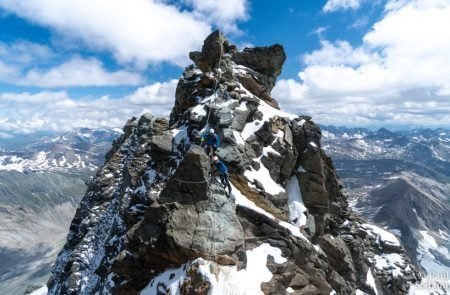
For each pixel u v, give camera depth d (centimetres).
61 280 6169
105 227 5841
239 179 3002
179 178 2564
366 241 5366
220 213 2541
